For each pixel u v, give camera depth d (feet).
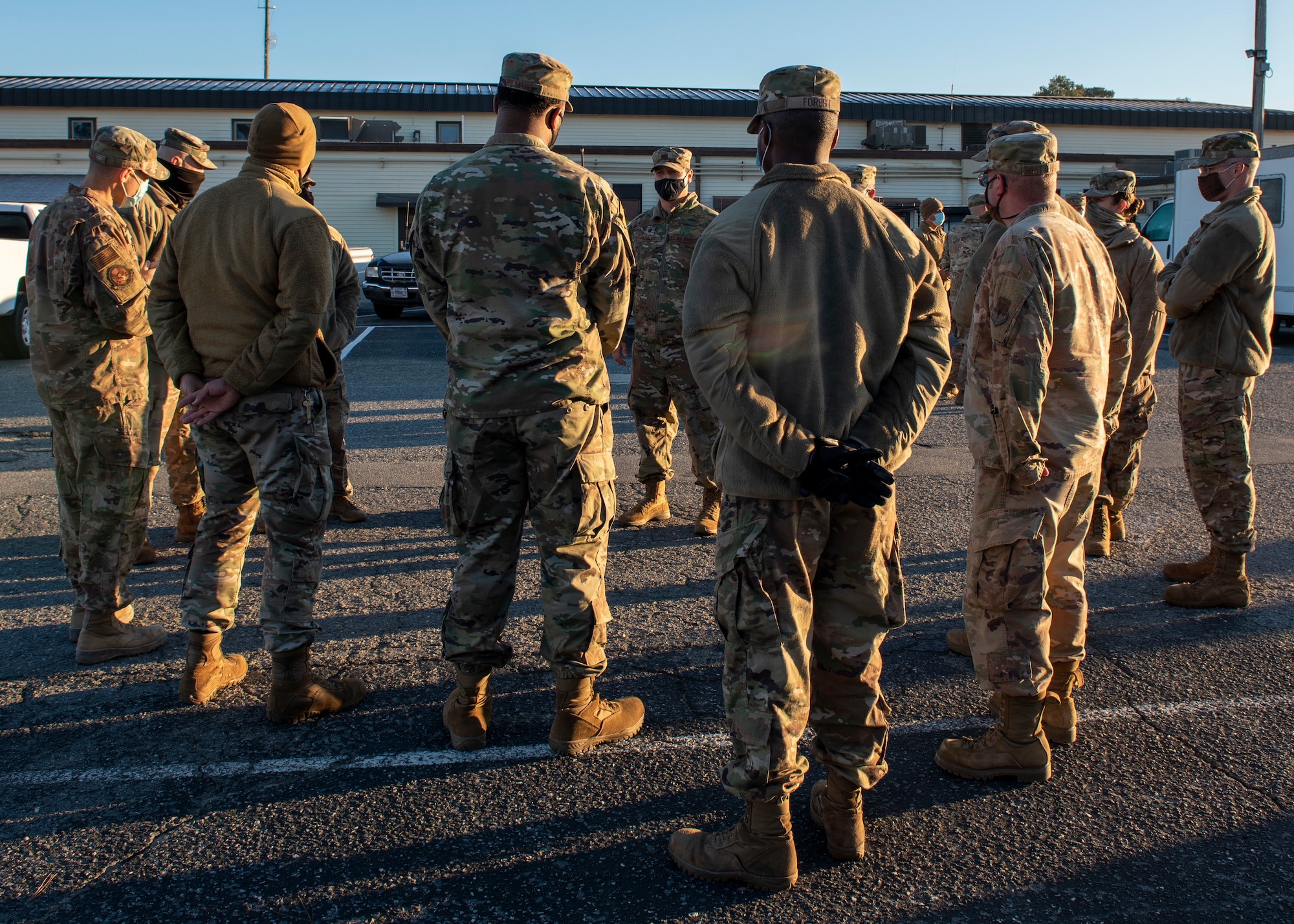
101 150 11.37
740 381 6.93
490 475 9.27
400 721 10.37
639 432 17.42
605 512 9.61
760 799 7.45
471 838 8.27
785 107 7.40
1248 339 12.86
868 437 7.31
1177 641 12.39
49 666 11.59
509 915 7.30
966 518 18.07
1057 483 8.93
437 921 7.22
